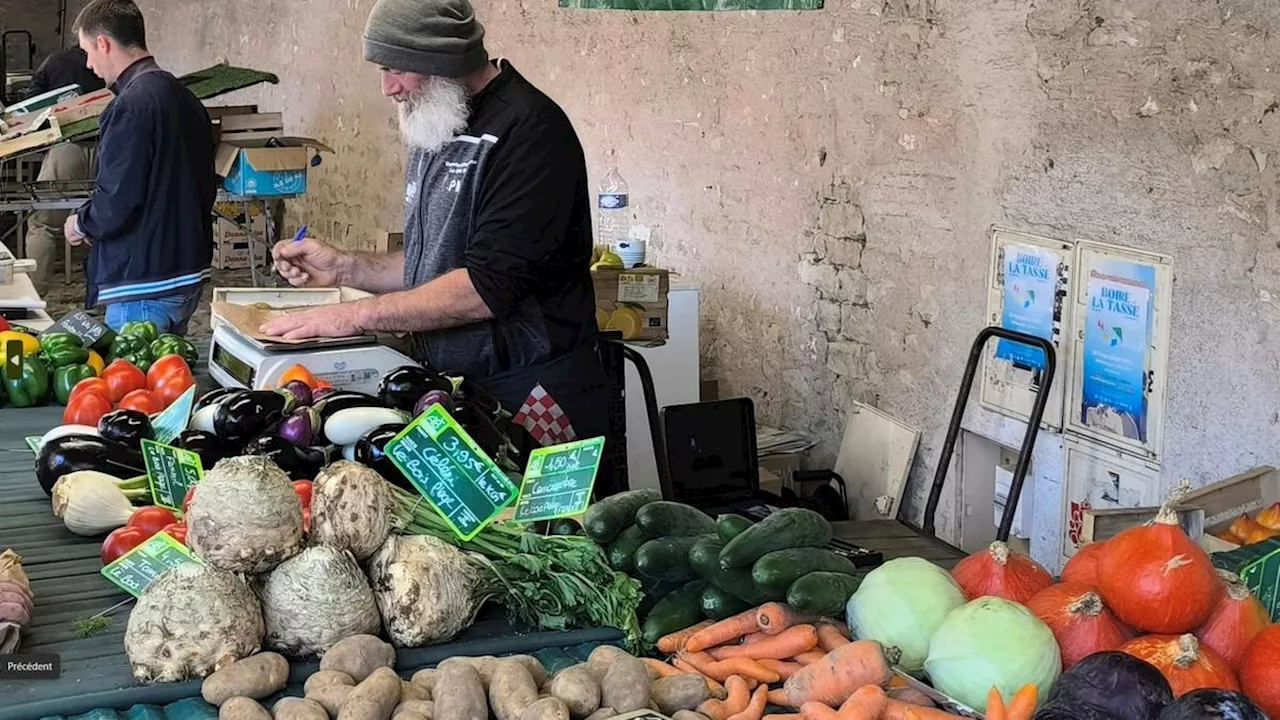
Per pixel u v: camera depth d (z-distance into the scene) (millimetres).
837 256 4875
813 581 1954
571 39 6578
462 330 3180
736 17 5305
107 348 3738
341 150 10133
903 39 4414
